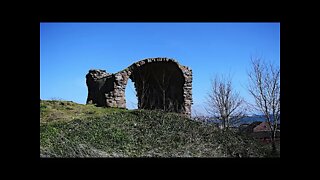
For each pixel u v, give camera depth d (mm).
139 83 22562
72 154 10133
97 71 21000
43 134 11086
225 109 24484
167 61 20250
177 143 12641
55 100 16312
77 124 12945
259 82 21281
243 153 12305
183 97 20469
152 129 13648
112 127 13273
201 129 14039
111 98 19203
